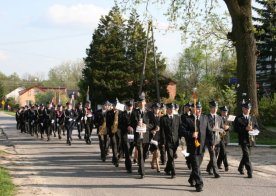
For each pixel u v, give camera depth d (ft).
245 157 41.55
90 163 50.34
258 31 79.66
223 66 212.02
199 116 35.73
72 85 390.83
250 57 77.51
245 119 41.63
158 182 38.68
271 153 60.95
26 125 101.60
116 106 47.73
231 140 75.41
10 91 437.99
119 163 50.19
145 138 41.29
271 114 127.54
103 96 194.70
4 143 75.41
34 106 93.04
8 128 124.06
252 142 42.14
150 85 196.65
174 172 40.70
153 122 42.01
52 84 395.55
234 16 77.92
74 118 73.00
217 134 42.32
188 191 34.91
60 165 48.80
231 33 79.97
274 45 152.97
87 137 73.36
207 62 228.63
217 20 93.30
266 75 160.76
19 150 63.72
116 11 90.84
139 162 40.81
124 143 43.78
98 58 195.72
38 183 38.09
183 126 35.45
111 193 34.14
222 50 97.55
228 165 47.80
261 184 38.06
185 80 240.12
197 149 35.12
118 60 195.72
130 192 34.50
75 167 47.37
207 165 46.32
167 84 199.52
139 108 41.68
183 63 240.12
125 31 199.00
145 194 33.76
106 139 51.90
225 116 44.88
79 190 35.32
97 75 194.18
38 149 65.10
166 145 41.16
